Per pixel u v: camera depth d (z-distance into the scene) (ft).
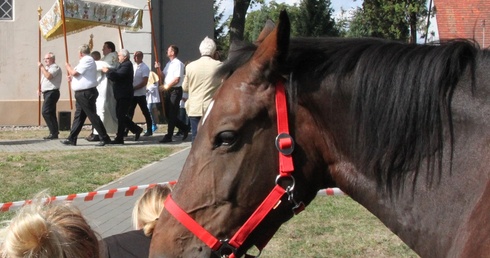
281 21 7.57
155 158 36.52
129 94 42.86
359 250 20.13
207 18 70.90
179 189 8.04
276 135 7.89
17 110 57.00
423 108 7.66
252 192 7.86
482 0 47.29
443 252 7.42
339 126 8.03
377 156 7.84
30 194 26.78
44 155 36.76
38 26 57.21
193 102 34.30
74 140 42.65
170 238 7.92
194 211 7.88
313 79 8.05
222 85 8.16
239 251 7.93
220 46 118.83
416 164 7.70
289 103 8.00
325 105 8.02
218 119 7.87
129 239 11.57
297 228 22.58
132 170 32.71
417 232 7.66
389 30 67.67
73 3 46.98
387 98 7.79
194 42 70.79
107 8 48.85
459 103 7.55
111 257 11.23
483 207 7.02
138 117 58.59
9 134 50.67
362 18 71.31
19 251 6.41
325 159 8.13
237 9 70.08
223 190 7.81
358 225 22.95
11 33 56.75
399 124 7.73
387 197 7.88
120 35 54.08
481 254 6.80
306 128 8.02
